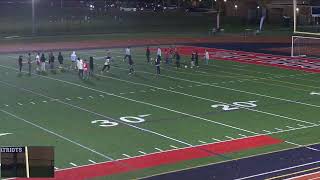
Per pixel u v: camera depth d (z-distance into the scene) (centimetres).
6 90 2962
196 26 8081
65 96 2803
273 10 8650
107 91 2950
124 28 7625
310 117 2353
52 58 3772
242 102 2667
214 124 2228
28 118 2317
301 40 5831
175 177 1595
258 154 1827
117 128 2159
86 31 7169
